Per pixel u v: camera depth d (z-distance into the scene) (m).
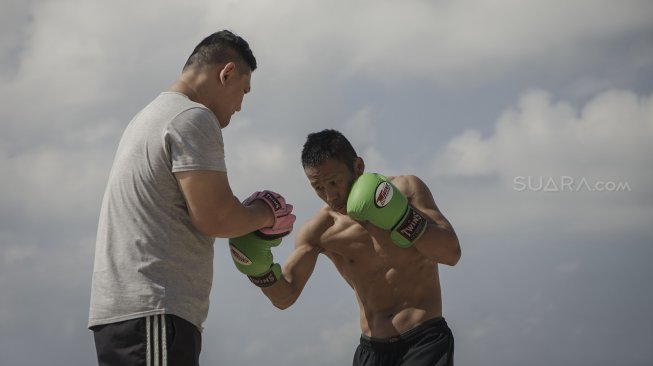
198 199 2.60
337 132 3.68
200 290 2.68
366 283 3.83
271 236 3.02
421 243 3.52
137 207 2.61
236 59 2.88
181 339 2.57
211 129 2.66
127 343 2.55
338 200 3.61
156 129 2.63
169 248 2.61
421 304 3.74
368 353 3.82
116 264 2.60
